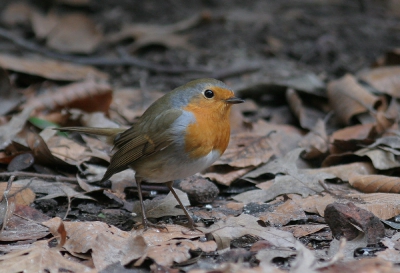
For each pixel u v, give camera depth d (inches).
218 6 684.7
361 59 563.2
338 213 267.7
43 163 365.7
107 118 419.8
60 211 320.5
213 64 552.4
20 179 345.4
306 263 225.3
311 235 281.7
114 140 342.6
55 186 336.8
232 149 375.9
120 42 605.3
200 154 290.7
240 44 590.6
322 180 340.5
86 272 238.5
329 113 454.9
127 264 244.7
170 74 540.7
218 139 293.9
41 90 482.6
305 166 381.4
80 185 335.9
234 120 429.4
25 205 305.0
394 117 421.4
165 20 641.0
